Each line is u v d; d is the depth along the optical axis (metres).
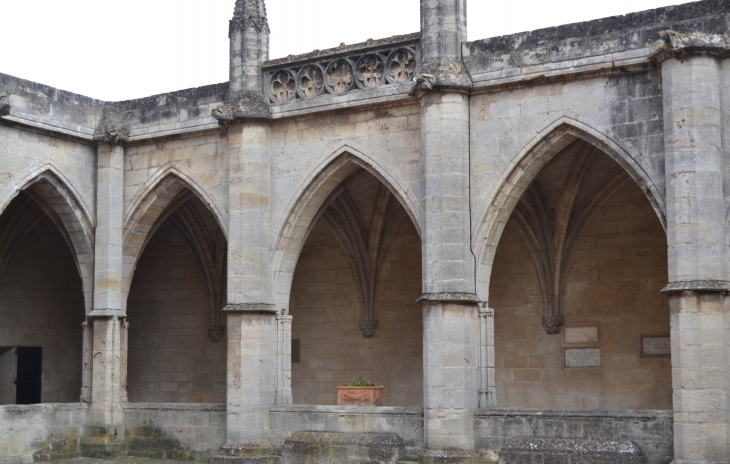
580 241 32.97
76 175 32.19
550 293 33.09
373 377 35.97
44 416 30.91
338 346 36.75
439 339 26.22
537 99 26.47
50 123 31.17
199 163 31.39
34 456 30.42
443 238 26.50
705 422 23.12
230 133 30.12
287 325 29.86
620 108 25.41
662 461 24.03
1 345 36.22
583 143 30.36
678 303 23.64
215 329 38.25
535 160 26.67
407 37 28.06
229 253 29.84
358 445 27.53
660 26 25.00
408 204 27.89
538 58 26.31
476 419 26.25
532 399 33.28
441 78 26.66
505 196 26.83
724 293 23.41
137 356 39.97
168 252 39.75
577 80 26.00
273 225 29.91
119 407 32.06
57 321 38.44
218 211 30.86
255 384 29.09
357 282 36.25
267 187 29.94
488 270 27.09
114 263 32.38
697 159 23.73
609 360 32.25
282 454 28.67
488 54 26.97
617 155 25.42
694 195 23.67
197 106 31.42
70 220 32.41
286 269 30.06
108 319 32.06
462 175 26.77
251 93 30.03
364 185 34.44
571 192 32.03
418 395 35.16
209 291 38.47
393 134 28.30
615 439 24.66
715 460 23.02
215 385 38.38
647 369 31.69
